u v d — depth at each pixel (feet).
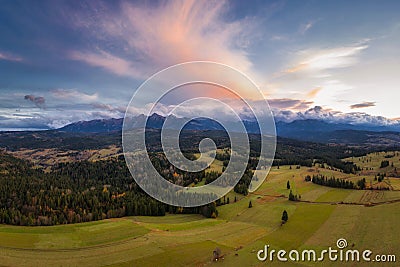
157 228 232.53
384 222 190.80
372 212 225.56
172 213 295.69
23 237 202.69
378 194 310.04
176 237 203.62
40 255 164.76
